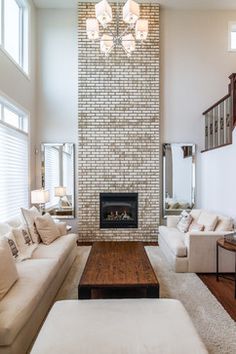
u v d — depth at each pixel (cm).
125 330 171
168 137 608
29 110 555
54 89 604
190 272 382
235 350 214
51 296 287
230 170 447
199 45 611
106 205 592
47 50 604
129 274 277
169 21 609
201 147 610
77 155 603
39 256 333
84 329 172
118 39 393
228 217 420
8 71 444
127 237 589
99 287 251
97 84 588
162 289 326
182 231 468
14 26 514
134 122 590
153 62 591
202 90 610
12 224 366
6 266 228
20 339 193
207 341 224
